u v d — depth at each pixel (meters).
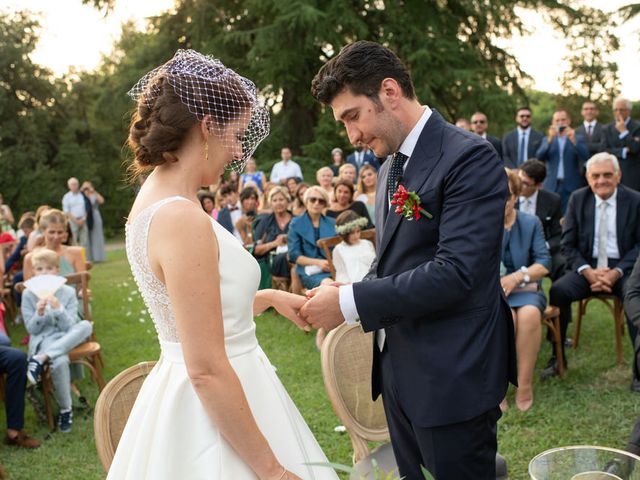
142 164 1.53
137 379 2.11
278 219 7.40
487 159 1.78
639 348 3.57
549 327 4.55
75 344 4.49
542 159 8.13
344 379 2.47
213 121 1.49
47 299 4.51
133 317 7.51
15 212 25.58
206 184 1.57
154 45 21.50
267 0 17.56
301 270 6.39
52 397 4.75
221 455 1.51
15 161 25.34
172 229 1.39
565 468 1.42
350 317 1.81
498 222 1.77
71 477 3.67
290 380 4.87
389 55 1.85
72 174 26.02
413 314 1.77
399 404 1.97
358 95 1.82
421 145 1.87
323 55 19.16
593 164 4.79
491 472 1.92
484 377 1.83
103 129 27.58
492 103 17.33
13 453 4.06
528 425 3.84
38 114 26.41
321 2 17.59
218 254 1.55
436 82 17.27
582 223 4.91
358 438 2.43
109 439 2.01
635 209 4.78
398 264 1.90
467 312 1.83
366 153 11.64
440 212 1.82
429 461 1.88
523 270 4.30
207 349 1.37
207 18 19.89
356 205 6.73
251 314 1.68
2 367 4.16
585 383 4.42
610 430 3.68
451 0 18.95
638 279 3.61
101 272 12.12
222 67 1.56
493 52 19.50
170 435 1.54
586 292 4.72
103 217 26.89
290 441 1.68
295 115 19.91
